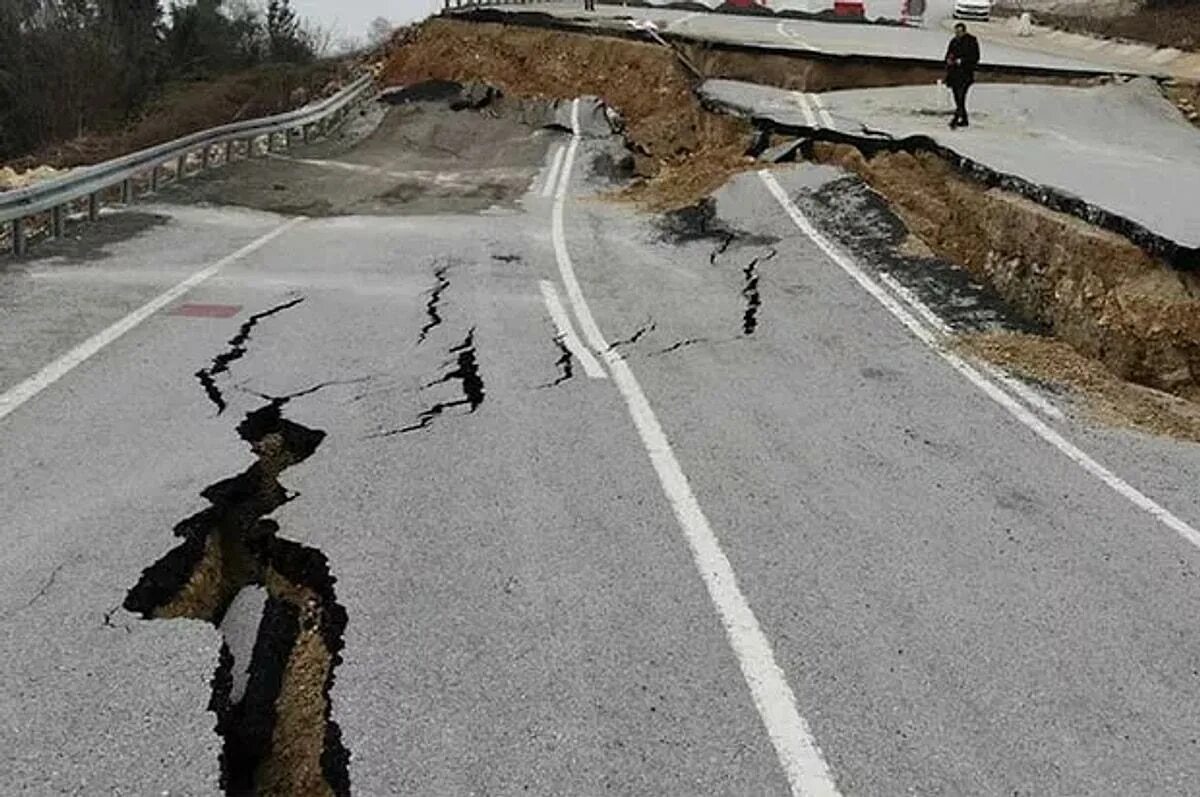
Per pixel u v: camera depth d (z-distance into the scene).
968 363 8.59
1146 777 3.87
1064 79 21.66
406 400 7.20
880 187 14.05
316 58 60.88
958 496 6.16
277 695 4.22
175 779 3.63
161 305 9.17
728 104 19.20
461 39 30.27
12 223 10.79
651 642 4.54
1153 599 5.11
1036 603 5.02
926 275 11.02
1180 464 6.82
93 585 4.74
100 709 3.95
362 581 4.90
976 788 3.77
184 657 4.29
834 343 8.94
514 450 6.46
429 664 4.32
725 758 3.85
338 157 20.53
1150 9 37.44
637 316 9.56
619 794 3.65
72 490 5.62
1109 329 9.05
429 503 5.70
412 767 3.74
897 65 22.05
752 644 4.55
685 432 6.90
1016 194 11.69
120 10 51.09
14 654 4.23
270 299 9.58
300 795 3.73
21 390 7.01
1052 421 7.45
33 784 3.56
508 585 4.93
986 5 44.34
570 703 4.11
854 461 6.59
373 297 9.84
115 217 13.08
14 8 44.34
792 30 32.94
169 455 6.11
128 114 45.12
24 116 43.12
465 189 17.09
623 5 43.59
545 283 10.67
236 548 5.39
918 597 5.01
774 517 5.76
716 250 12.07
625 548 5.33
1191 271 8.98
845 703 4.20
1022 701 4.27
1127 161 13.66
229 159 18.42
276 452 6.36
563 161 20.06
